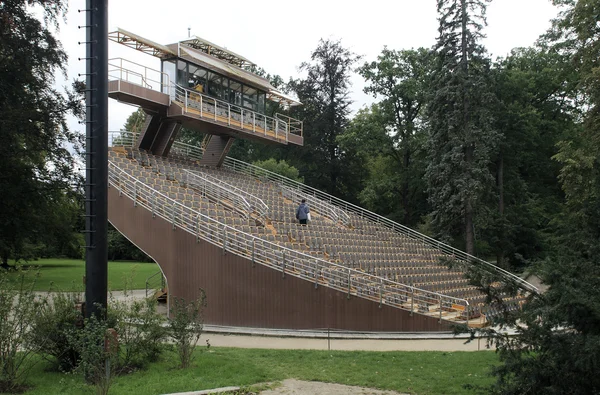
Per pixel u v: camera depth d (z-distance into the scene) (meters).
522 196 37.22
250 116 28.72
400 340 13.57
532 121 37.56
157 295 20.34
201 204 20.39
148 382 8.20
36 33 18.27
